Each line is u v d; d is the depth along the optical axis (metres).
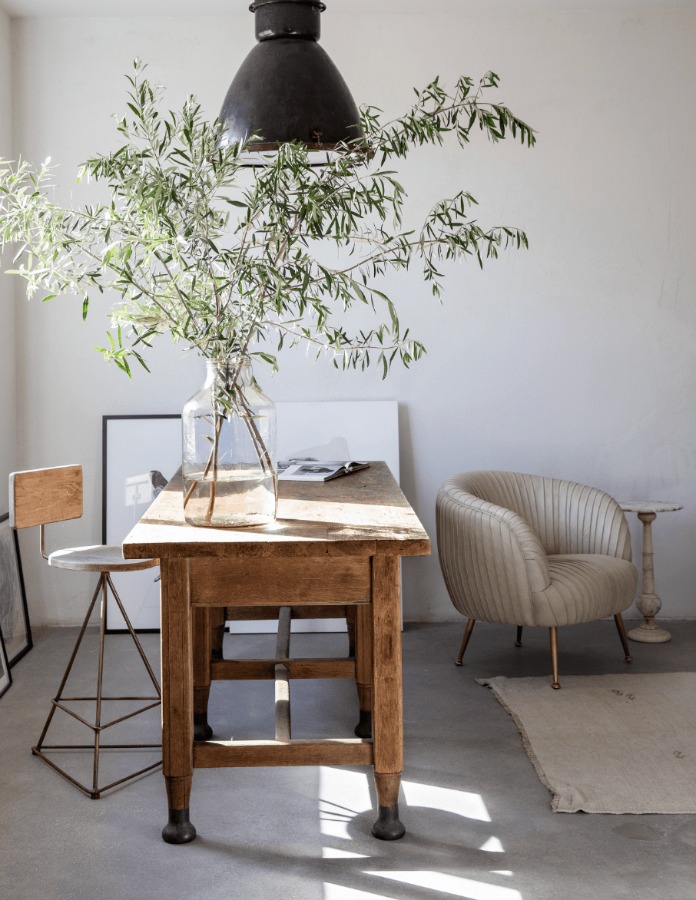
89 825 2.83
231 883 2.50
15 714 3.76
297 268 2.58
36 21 4.91
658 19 5.00
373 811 2.92
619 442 5.16
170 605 2.62
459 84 3.02
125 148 2.61
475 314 5.09
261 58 2.86
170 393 5.06
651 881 2.50
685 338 5.13
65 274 2.66
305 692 3.99
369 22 4.96
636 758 3.26
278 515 2.87
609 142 5.04
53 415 5.05
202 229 2.54
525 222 5.06
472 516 4.04
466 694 3.98
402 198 5.01
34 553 5.08
